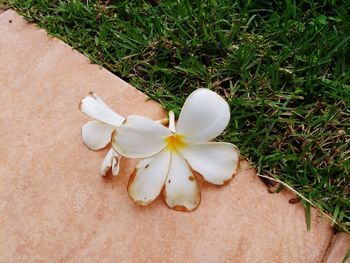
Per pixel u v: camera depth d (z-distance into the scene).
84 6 0.26
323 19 0.24
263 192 0.20
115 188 0.20
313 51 0.23
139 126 0.18
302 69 0.23
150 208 0.20
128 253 0.19
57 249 0.19
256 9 0.25
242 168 0.20
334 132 0.21
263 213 0.19
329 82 0.22
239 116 0.22
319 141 0.21
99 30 0.25
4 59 0.24
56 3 0.27
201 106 0.17
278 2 0.25
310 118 0.21
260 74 0.23
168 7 0.25
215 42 0.24
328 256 0.18
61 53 0.24
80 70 0.24
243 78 0.23
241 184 0.20
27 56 0.24
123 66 0.24
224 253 0.19
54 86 0.23
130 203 0.20
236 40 0.24
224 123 0.18
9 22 0.26
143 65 0.24
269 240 0.19
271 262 0.18
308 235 0.19
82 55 0.24
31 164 0.21
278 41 0.24
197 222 0.19
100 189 0.20
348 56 0.23
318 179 0.20
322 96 0.22
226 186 0.20
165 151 0.19
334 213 0.19
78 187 0.20
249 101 0.22
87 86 0.23
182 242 0.19
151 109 0.22
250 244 0.19
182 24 0.25
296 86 0.22
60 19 0.26
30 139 0.22
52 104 0.23
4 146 0.22
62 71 0.24
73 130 0.22
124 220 0.19
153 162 0.19
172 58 0.24
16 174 0.21
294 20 0.24
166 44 0.24
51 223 0.20
